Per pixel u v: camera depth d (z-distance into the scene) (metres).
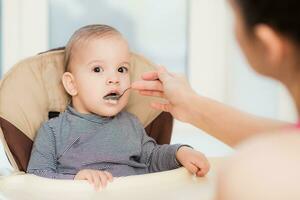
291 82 0.37
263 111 2.00
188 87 0.79
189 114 0.76
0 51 1.91
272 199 0.32
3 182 0.85
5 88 0.99
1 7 1.89
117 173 0.98
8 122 0.97
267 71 0.38
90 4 1.95
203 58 2.03
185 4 2.03
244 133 0.68
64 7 1.94
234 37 0.39
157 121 1.09
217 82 2.05
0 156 1.55
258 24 0.35
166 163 0.96
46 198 0.77
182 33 2.04
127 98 1.03
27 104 1.00
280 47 0.35
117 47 1.02
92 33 1.02
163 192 0.79
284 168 0.33
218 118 0.72
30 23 1.90
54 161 0.97
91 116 1.02
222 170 0.36
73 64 1.03
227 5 0.39
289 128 0.37
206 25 2.02
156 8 2.01
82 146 0.99
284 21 0.34
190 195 0.78
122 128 1.03
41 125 1.01
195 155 0.90
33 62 1.04
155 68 1.10
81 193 0.77
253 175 0.33
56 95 1.04
